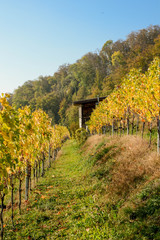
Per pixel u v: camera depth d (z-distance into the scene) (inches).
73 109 3321.9
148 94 301.4
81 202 286.7
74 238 195.9
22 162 278.5
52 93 5388.8
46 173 549.3
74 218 241.3
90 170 407.8
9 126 176.9
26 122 281.4
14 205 323.3
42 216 257.0
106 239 181.5
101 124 714.2
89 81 4306.1
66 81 5383.9
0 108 182.9
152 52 2363.4
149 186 222.2
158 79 285.3
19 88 6048.2
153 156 286.2
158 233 154.9
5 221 264.5
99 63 4527.6
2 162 173.0
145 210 190.7
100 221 216.4
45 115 498.9
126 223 191.0
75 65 4830.2
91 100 1192.8
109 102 546.9
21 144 267.6
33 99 5007.4
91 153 539.2
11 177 251.8
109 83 2915.8
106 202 251.0
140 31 3629.4
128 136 446.3
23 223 245.6
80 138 934.4
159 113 294.2
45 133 449.7
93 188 319.3
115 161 353.4
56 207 285.6
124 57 3634.4
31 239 207.5
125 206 218.2
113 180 293.0
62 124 3703.3
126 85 417.7
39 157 457.7
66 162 674.2
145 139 382.0
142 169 271.4
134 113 430.6
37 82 6092.5
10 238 212.1
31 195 349.7
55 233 214.1
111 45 4397.1
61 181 427.5
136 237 163.6
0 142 167.8
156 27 3531.0
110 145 452.1
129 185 256.8
